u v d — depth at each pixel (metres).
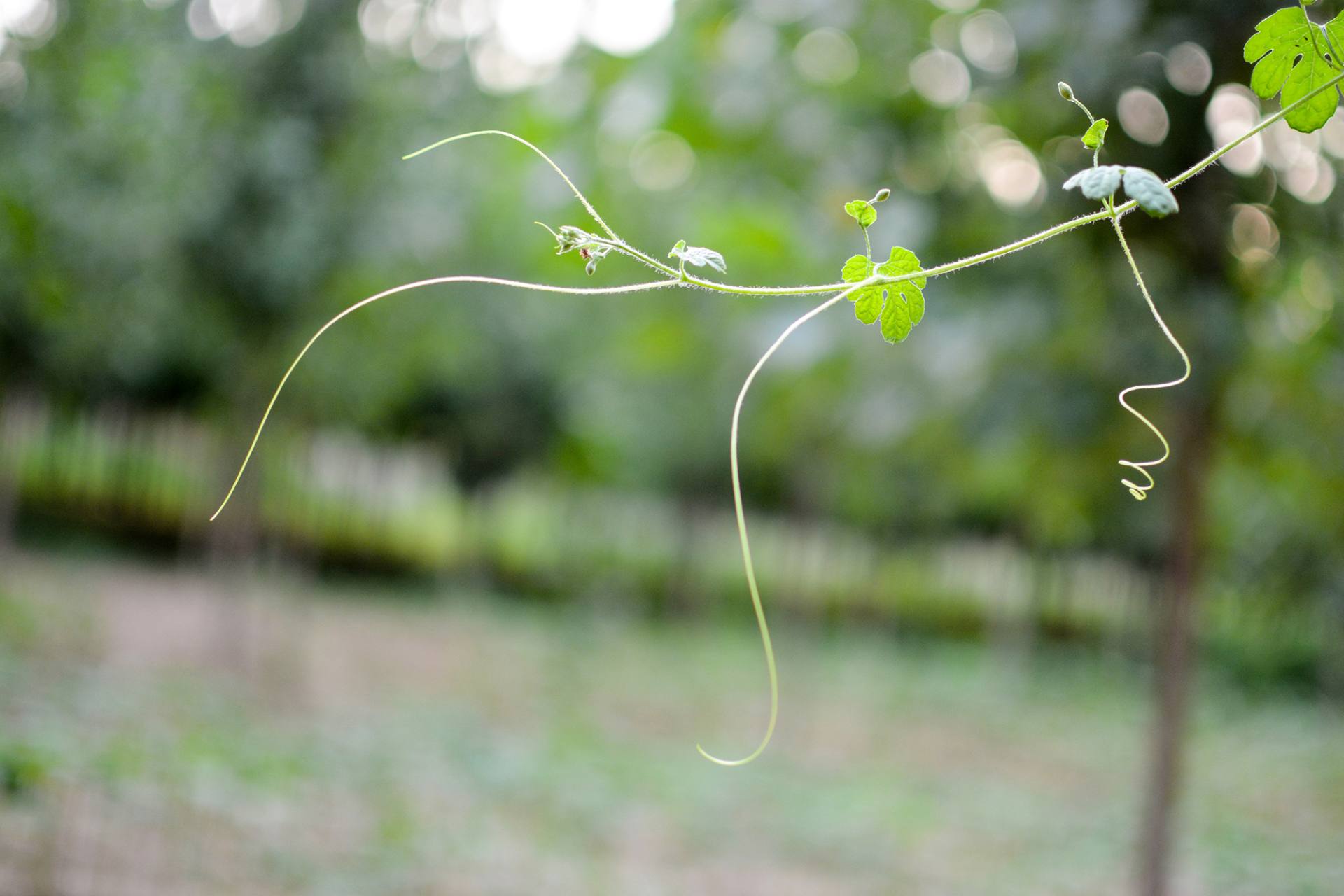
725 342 6.16
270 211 7.27
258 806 5.05
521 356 15.35
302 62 7.38
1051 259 3.94
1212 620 17.88
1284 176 3.70
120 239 6.42
